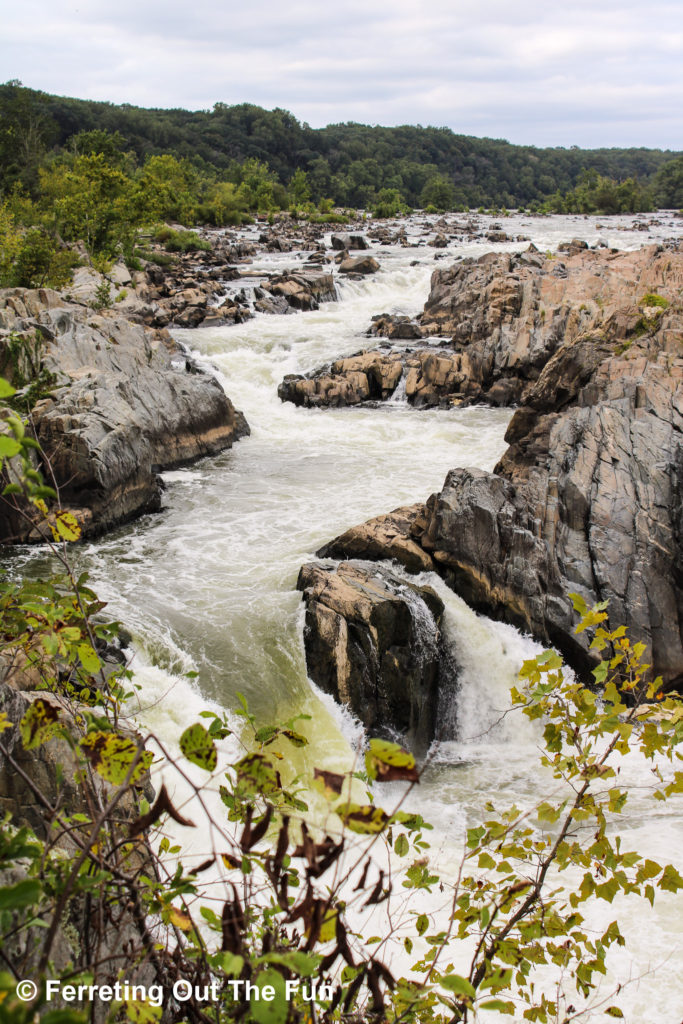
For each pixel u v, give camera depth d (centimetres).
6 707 618
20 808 603
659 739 458
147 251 6462
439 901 1030
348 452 2962
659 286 3728
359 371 3675
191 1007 368
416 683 1591
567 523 1930
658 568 1858
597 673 465
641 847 1173
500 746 1638
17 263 4378
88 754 314
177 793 1187
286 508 2394
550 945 439
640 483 1988
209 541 2138
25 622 474
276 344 4169
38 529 426
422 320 4588
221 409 3009
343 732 1501
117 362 2862
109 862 332
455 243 7994
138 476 2333
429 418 3381
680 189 16700
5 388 310
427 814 1330
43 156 9950
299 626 1627
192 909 960
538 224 10444
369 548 1912
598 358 2461
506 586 1795
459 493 1888
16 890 238
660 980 911
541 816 441
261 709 1476
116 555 2036
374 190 18850
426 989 377
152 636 1569
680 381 2242
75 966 354
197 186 11806
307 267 6175
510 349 3709
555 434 2181
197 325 4412
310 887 304
